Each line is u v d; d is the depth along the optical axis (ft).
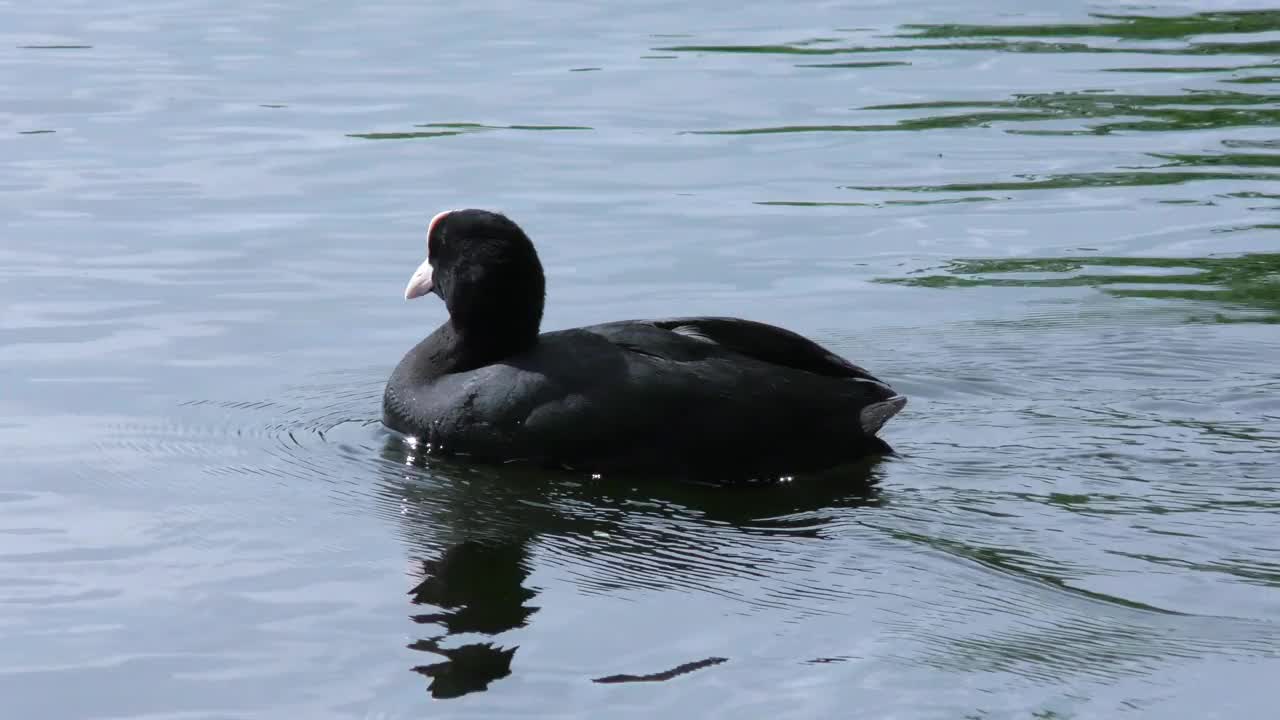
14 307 49.39
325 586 30.27
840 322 48.44
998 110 72.28
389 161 65.00
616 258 54.13
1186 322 47.60
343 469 37.40
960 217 58.59
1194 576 30.04
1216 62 80.33
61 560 31.53
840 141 67.77
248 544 32.48
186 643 27.66
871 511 33.86
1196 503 33.81
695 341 38.24
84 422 40.52
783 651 27.17
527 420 37.58
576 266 53.31
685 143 67.62
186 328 47.96
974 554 31.32
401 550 32.17
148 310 49.39
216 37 87.40
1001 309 49.37
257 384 43.68
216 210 59.26
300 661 26.91
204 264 53.62
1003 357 44.91
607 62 81.15
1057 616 28.43
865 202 60.18
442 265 40.60
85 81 77.66
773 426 36.94
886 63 80.59
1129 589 29.53
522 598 29.66
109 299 50.26
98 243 55.52
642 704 25.23
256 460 37.99
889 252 55.11
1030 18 91.15
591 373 37.60
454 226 40.27
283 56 83.05
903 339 46.73
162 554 31.89
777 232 56.90
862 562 31.19
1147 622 28.12
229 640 27.78
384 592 29.91
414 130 69.41
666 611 28.96
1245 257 53.83
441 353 40.68
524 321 39.86
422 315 49.52
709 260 54.08
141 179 62.80
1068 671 26.30
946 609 28.86
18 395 42.45
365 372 44.83
